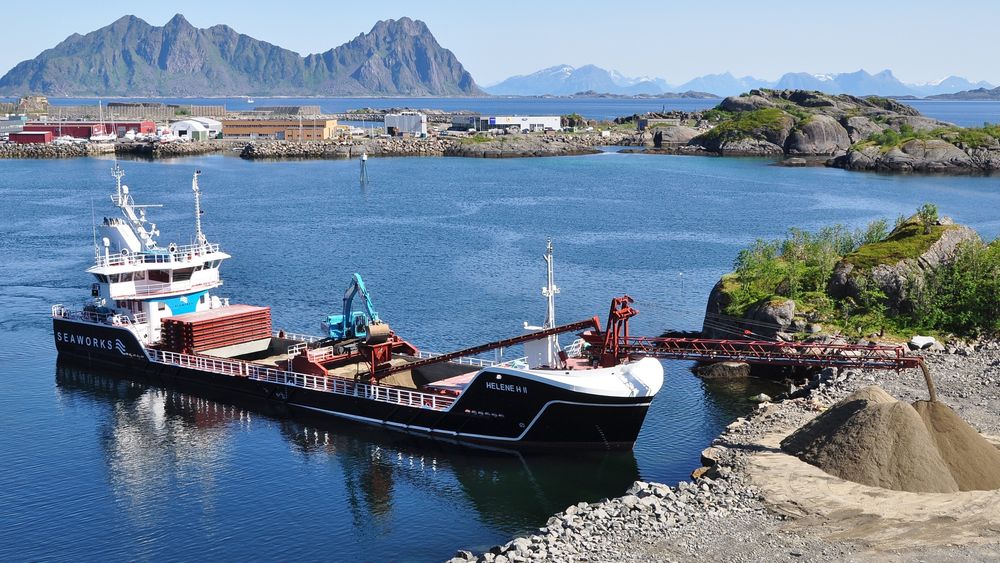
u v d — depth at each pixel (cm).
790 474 4553
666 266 11750
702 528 4034
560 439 5509
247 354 7275
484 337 8231
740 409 6300
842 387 5934
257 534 4584
